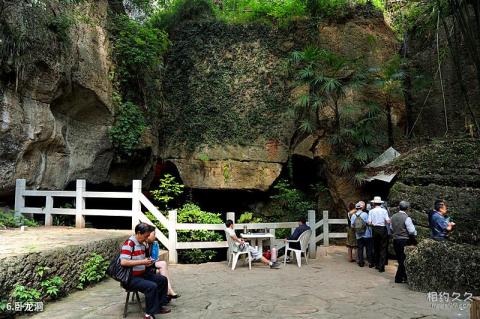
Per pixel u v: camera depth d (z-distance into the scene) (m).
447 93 12.80
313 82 12.45
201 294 6.14
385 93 13.38
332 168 12.96
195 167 13.41
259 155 13.23
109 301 5.57
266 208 13.75
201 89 13.88
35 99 9.11
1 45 8.08
